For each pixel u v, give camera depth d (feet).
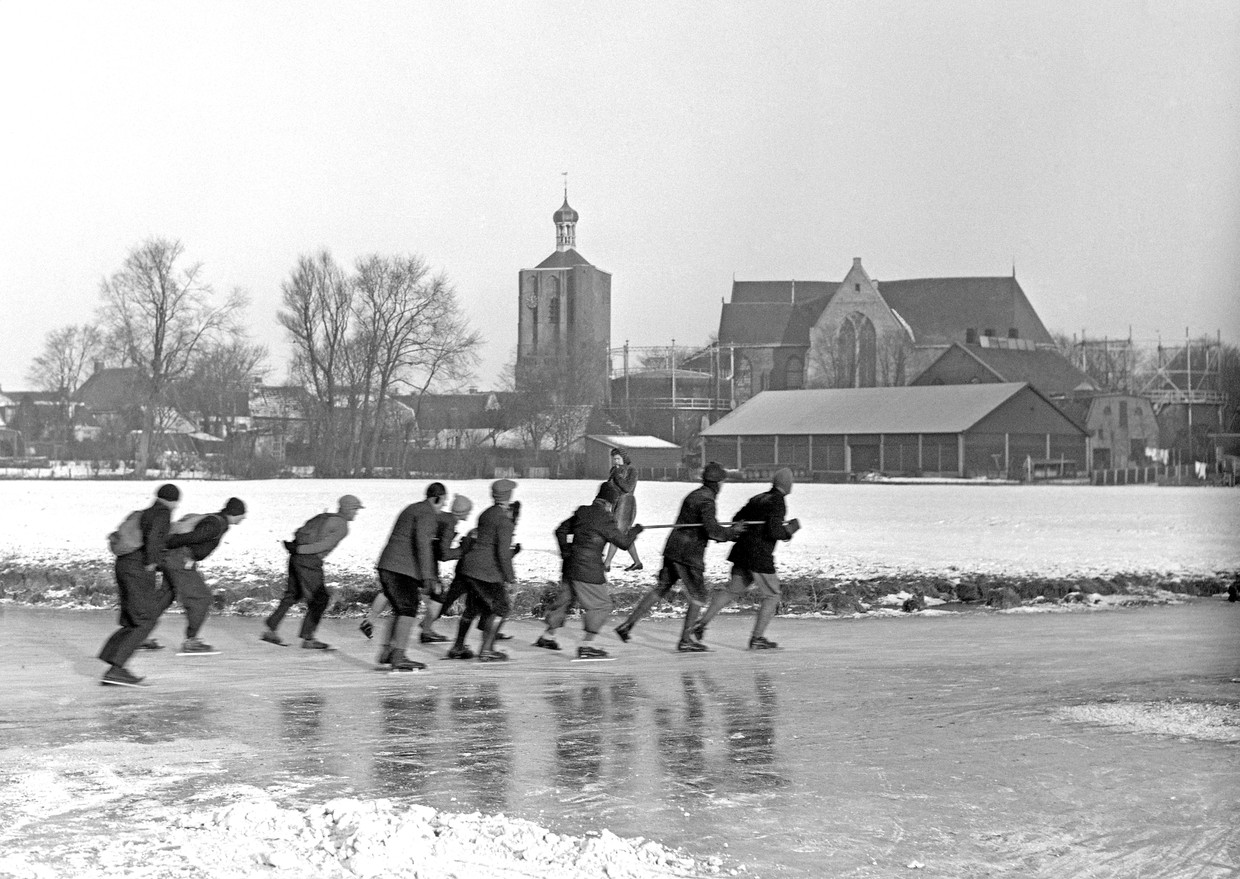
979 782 30.86
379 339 376.68
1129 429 398.21
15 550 105.40
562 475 387.55
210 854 23.88
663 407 471.62
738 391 531.91
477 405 492.95
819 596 74.02
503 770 31.73
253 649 55.72
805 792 29.78
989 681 46.78
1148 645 57.67
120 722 37.86
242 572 84.07
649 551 103.50
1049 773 31.89
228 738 35.53
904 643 58.54
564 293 590.96
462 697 42.88
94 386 466.29
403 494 223.51
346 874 22.79
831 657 53.67
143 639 45.68
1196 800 29.25
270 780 30.37
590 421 451.53
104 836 25.25
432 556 49.06
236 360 414.00
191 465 364.79
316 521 56.34
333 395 376.48
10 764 31.96
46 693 43.39
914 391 379.96
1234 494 234.58
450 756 33.32
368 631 55.93
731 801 28.89
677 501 192.13
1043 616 70.33
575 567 53.36
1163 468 347.77
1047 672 49.14
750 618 68.49
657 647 57.36
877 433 360.28
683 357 546.26
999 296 548.72
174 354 377.09
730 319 584.81
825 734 36.63
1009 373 458.50
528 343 591.37
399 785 30.04
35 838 25.11
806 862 24.39
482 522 52.47
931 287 557.33
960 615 70.64
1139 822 27.43
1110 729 37.55
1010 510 178.09
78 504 190.70
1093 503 198.29
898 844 25.64
